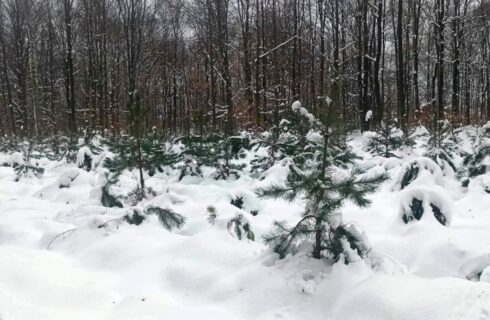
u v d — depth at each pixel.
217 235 5.68
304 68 30.86
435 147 11.20
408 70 32.62
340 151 5.93
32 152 18.19
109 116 29.12
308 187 4.74
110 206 7.62
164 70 36.62
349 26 27.62
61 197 9.45
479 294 3.59
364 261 4.64
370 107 26.66
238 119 21.23
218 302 4.48
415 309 3.58
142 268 5.29
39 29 43.16
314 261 4.66
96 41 30.86
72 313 4.31
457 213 7.59
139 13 33.53
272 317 4.09
